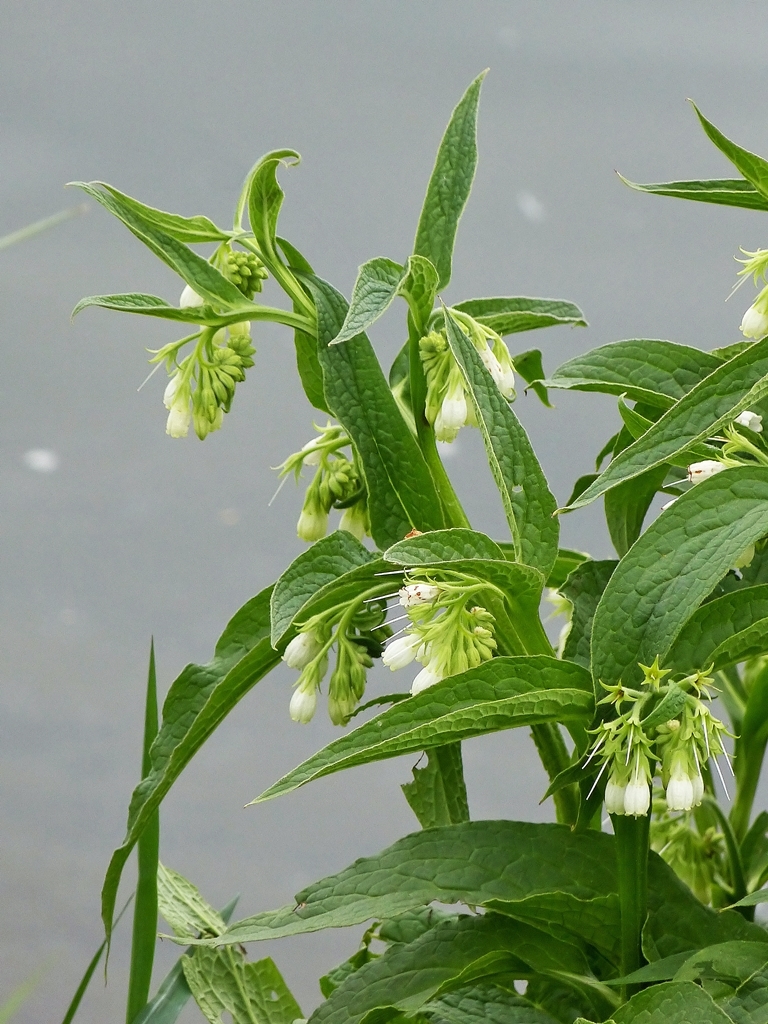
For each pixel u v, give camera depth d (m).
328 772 1.59
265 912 1.69
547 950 1.69
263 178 1.70
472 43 4.65
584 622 1.71
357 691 1.71
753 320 1.68
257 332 4.41
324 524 1.75
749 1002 1.62
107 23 4.61
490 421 1.66
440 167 1.73
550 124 4.61
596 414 4.03
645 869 1.65
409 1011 1.66
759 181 1.65
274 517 4.45
